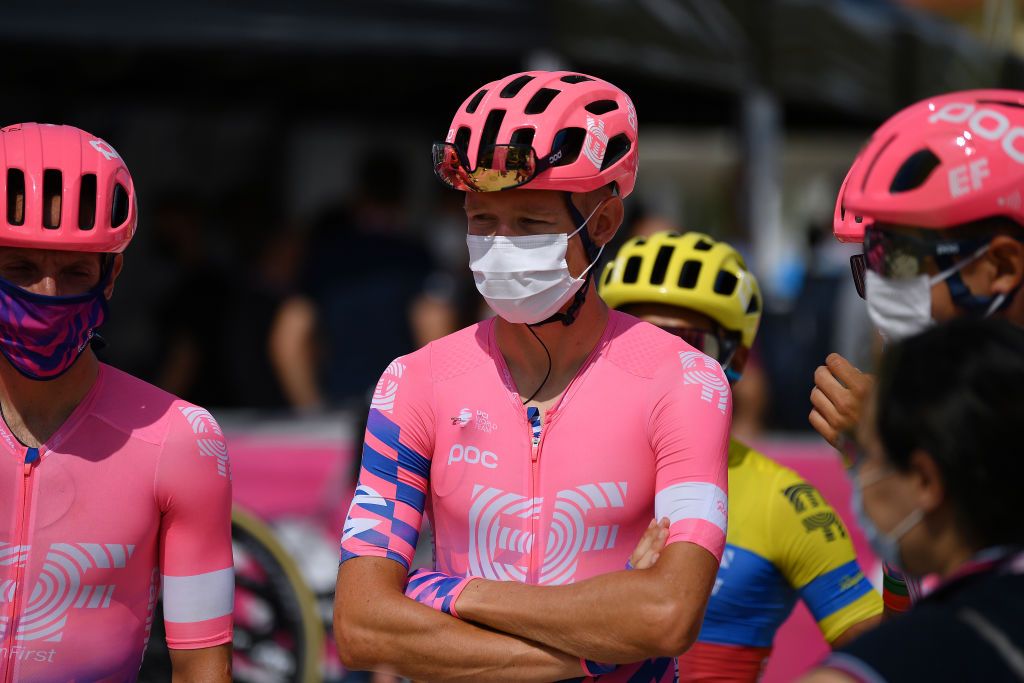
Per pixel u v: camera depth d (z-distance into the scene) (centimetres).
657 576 488
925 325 452
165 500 532
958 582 357
